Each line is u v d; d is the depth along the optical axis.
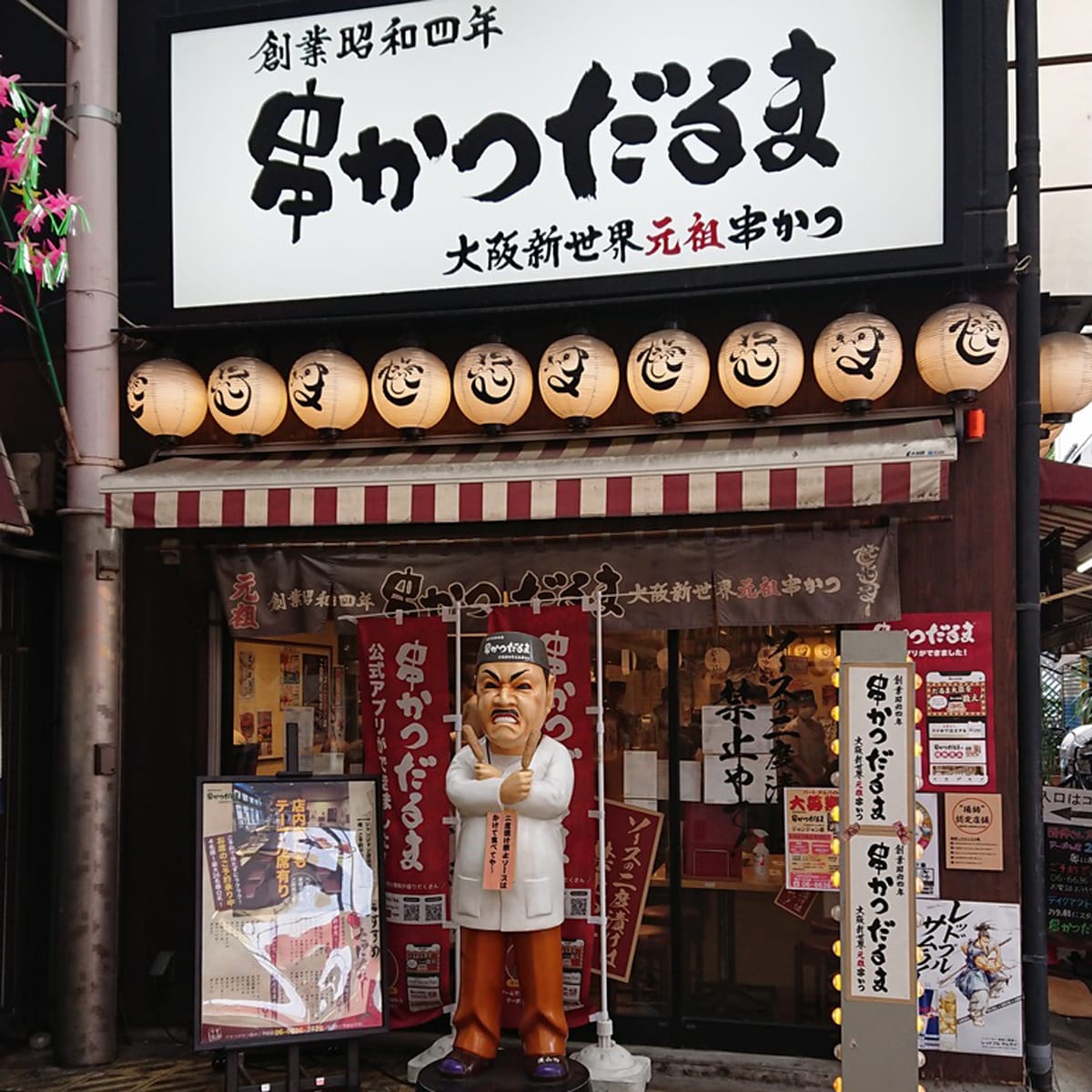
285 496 5.79
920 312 5.96
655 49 6.03
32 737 6.72
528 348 6.48
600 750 5.73
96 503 6.34
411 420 6.16
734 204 5.93
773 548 5.79
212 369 6.84
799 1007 5.94
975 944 5.61
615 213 6.09
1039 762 5.68
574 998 5.79
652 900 6.14
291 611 6.25
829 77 5.80
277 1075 5.86
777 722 6.07
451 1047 5.41
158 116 6.66
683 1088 5.69
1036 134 5.96
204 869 5.42
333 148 6.45
